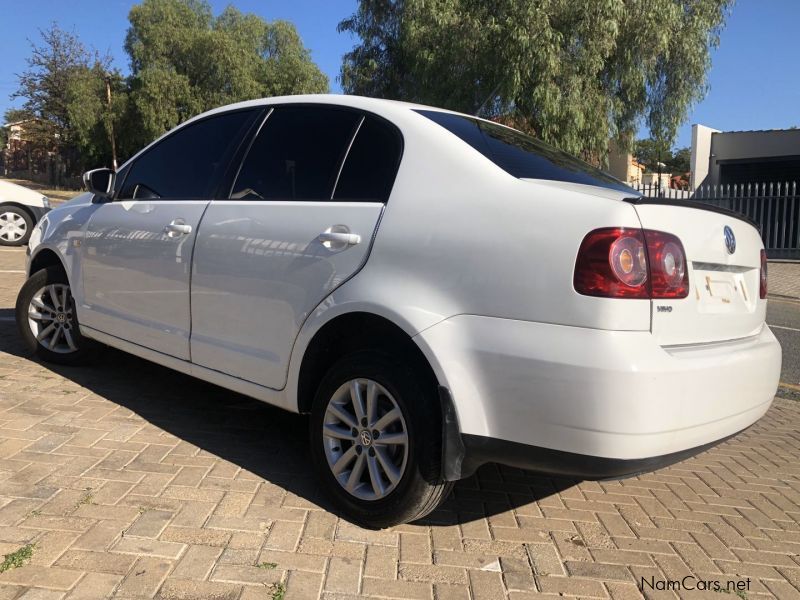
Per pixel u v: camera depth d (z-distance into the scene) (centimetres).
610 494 347
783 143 2222
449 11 1461
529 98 1440
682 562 278
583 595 248
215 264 347
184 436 376
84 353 482
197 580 238
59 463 327
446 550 274
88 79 3888
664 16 1424
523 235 248
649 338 235
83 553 250
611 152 1892
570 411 232
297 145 343
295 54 4288
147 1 3809
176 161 409
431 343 257
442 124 309
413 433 266
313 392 316
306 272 304
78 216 464
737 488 364
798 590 261
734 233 289
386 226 283
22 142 4966
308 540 272
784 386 604
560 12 1386
